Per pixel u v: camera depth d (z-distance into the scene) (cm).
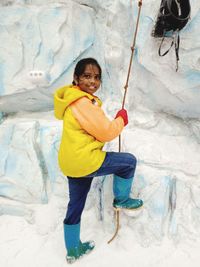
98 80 180
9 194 237
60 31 249
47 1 252
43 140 244
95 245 207
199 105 246
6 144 248
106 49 254
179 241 206
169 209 219
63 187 234
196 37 216
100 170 180
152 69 234
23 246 210
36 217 225
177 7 201
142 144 236
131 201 203
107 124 169
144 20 228
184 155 235
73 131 172
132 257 199
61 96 184
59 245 209
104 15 257
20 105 268
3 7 251
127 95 254
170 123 255
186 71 226
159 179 220
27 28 248
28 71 251
